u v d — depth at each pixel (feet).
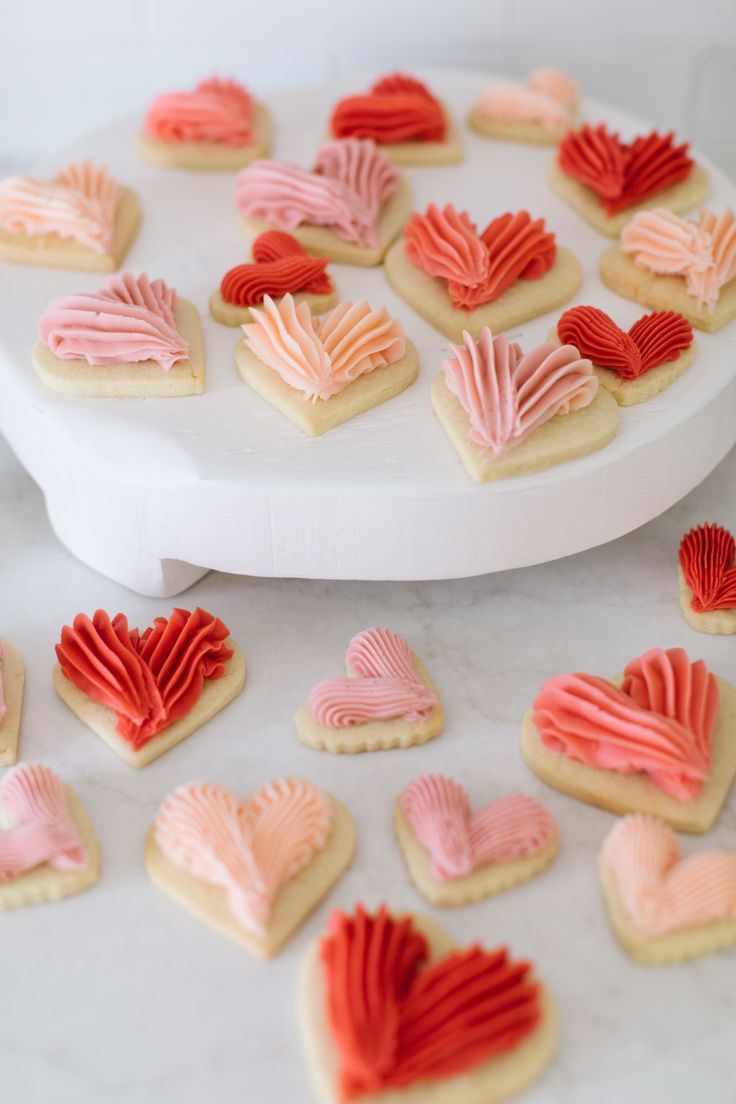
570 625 2.41
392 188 2.70
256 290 2.45
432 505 2.24
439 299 2.48
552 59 3.18
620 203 2.66
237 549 2.31
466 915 2.06
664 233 2.51
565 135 2.88
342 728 2.24
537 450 2.24
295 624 2.41
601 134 2.72
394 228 2.64
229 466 2.25
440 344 2.45
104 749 2.24
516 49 3.16
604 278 2.55
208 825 2.07
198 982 2.00
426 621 2.42
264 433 2.30
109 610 2.42
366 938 1.95
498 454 2.22
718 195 2.74
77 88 3.19
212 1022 1.97
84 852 2.10
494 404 2.24
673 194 2.70
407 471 2.25
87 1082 1.92
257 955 2.02
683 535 2.56
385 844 2.13
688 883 2.04
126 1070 1.93
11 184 2.58
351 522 2.26
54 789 2.14
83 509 2.38
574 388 2.27
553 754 2.20
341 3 3.10
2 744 2.22
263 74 3.19
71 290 2.52
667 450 2.33
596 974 2.01
